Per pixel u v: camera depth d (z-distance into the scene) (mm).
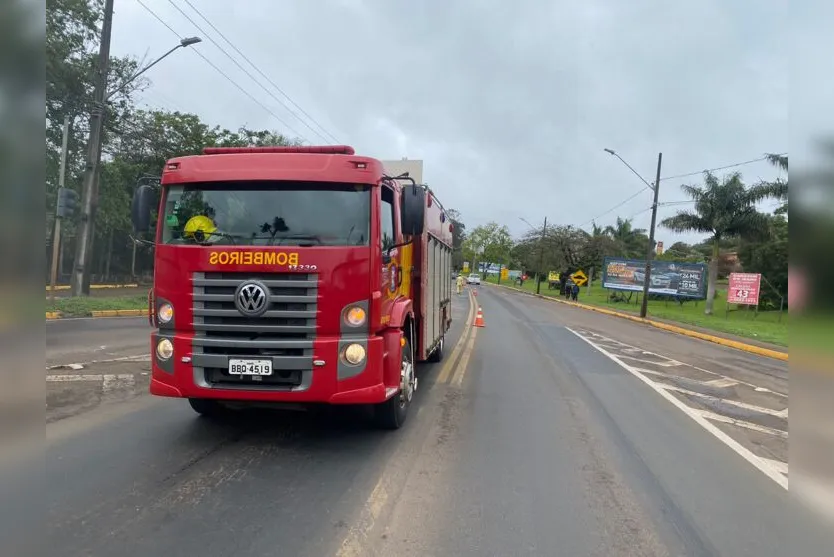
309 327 5324
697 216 34938
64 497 4312
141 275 46188
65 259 36688
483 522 4254
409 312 6902
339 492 4676
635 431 7035
